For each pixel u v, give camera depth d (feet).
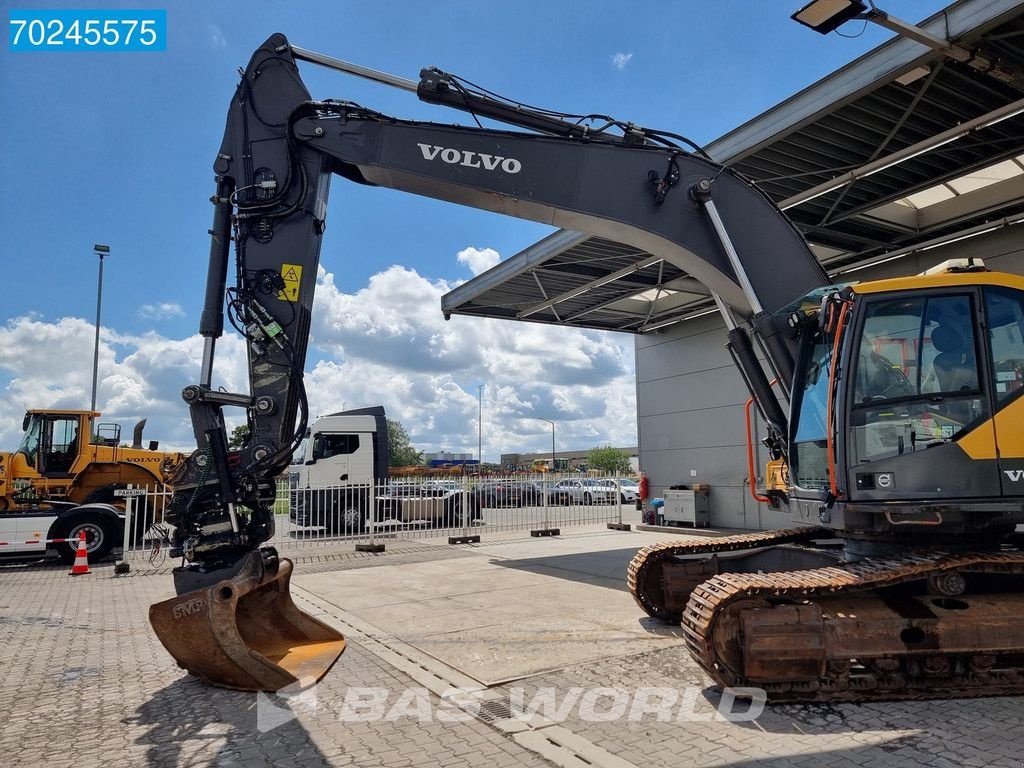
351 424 61.57
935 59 23.62
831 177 32.42
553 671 18.31
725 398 50.96
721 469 50.96
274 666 16.51
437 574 35.65
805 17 20.56
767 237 22.12
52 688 17.72
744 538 24.75
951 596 16.35
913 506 16.01
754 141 29.12
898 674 16.03
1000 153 29.99
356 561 41.32
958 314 17.11
